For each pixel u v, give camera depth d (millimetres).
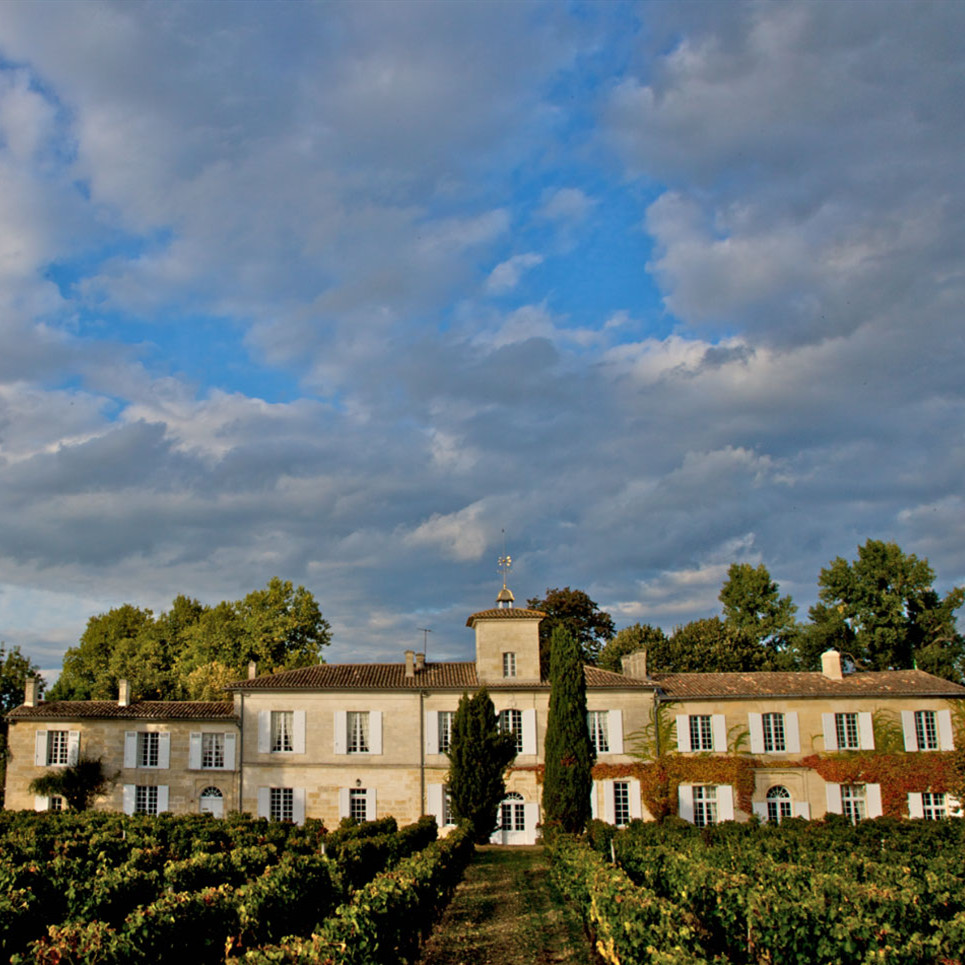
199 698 61781
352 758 43000
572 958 16734
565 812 38062
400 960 14453
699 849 24594
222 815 42500
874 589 62750
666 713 43500
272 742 43312
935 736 43500
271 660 68938
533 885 26500
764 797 42594
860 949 13117
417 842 30453
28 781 43219
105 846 24344
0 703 52250
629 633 67062
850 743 43312
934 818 38469
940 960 12625
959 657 61219
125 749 43219
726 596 74625
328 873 18188
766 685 44688
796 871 17516
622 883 16375
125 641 78688
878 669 62000
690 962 11273
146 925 12164
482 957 16891
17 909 13766
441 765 42969
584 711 39500
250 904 14508
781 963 13859
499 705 43750
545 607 68812
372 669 46500
